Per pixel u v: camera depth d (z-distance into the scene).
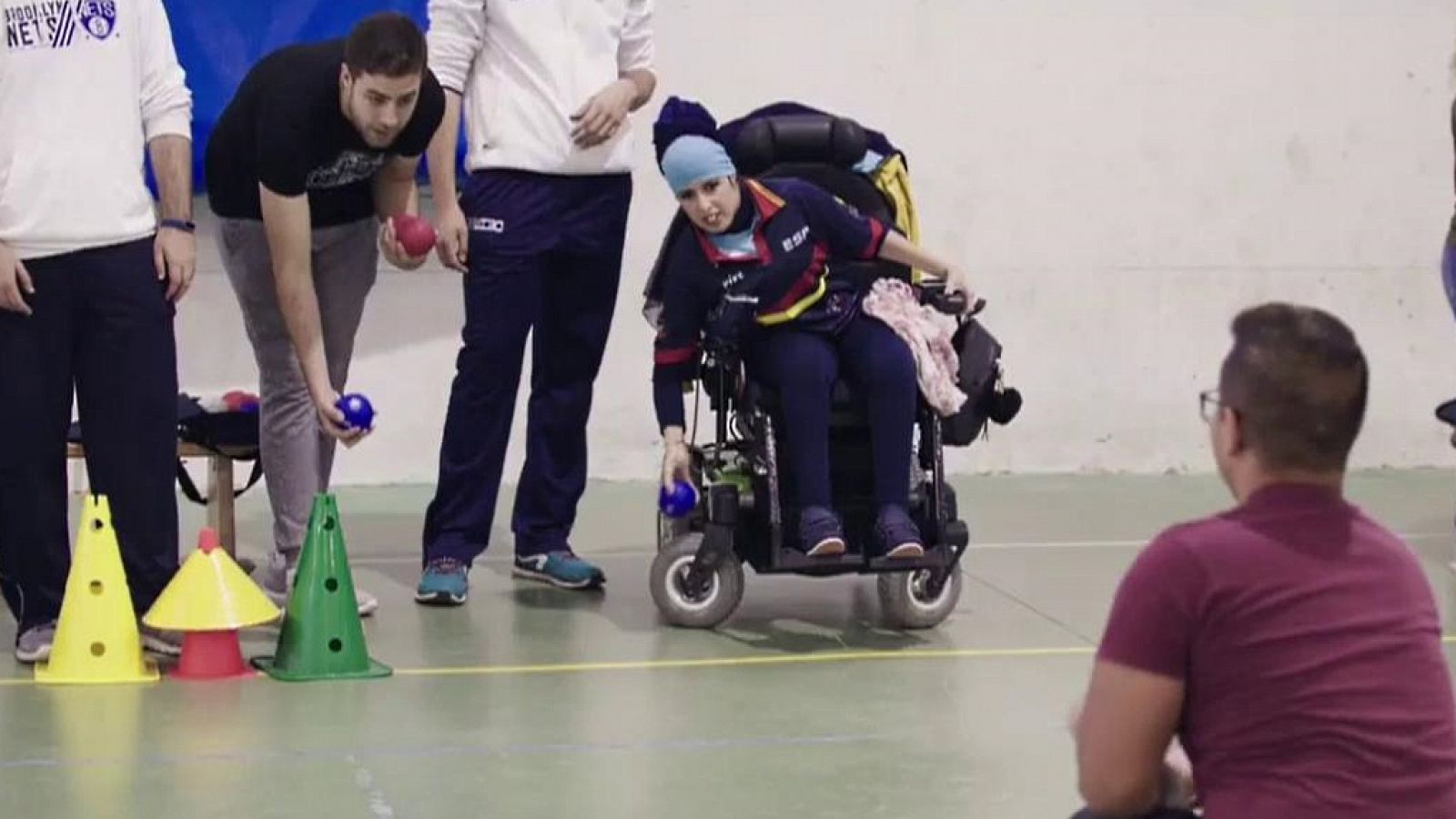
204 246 11.57
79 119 7.04
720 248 7.68
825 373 7.60
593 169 8.49
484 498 8.70
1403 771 3.61
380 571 9.42
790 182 7.87
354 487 12.01
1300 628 3.63
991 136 12.43
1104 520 11.02
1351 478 12.70
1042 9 12.40
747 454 8.04
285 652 7.32
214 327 11.64
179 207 7.27
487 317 8.49
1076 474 12.77
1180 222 12.71
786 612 8.53
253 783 5.92
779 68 12.15
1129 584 3.74
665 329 7.91
